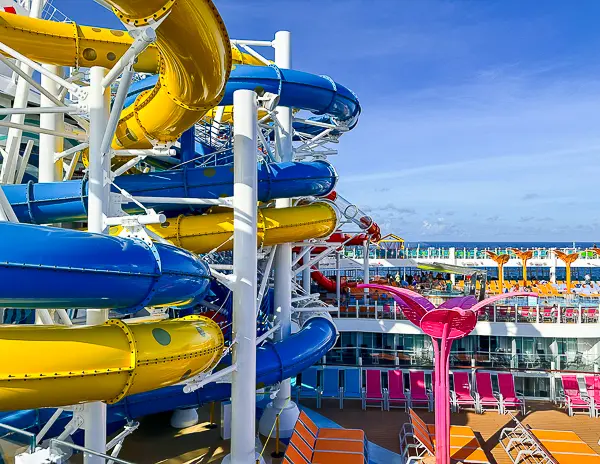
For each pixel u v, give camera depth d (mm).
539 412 15250
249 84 9695
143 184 10016
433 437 12094
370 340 18328
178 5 5137
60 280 4438
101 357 5102
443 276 29312
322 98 10625
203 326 6945
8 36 7184
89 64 7891
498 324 17781
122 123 8594
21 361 4594
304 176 10617
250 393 8891
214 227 9906
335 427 13664
